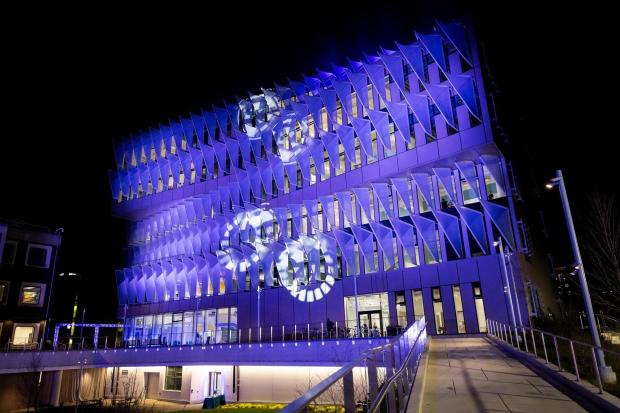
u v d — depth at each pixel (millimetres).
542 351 14836
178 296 52312
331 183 39938
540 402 8273
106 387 41125
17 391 33562
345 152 38812
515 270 30500
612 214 30484
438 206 34594
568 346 15344
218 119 50531
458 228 33438
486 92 32688
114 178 60688
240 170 47938
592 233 30484
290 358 29125
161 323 53812
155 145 57031
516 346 17938
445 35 34000
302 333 36125
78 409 32875
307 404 2219
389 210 36531
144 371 39750
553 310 44031
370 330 34250
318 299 39500
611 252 28172
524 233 32562
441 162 33656
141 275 58125
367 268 37594
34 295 40031
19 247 39781
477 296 31859
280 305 41875
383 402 6953
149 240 58969
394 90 37406
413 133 35562
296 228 42031
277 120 44781
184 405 34281
